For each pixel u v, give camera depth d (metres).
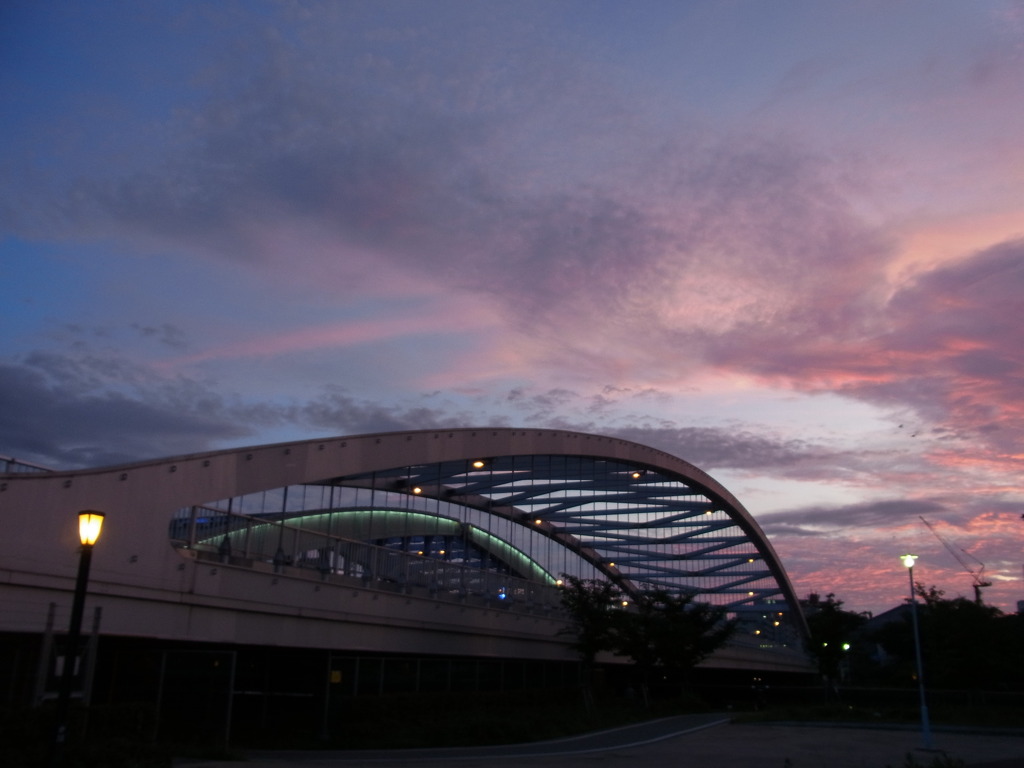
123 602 18.11
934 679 48.91
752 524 59.06
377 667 27.73
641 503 54.38
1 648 16.08
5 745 13.09
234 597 20.64
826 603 68.12
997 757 23.11
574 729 29.50
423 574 28.66
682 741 26.98
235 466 22.19
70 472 17.28
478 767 17.95
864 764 20.19
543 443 37.34
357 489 33.06
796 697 64.94
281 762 18.30
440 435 31.22
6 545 15.78
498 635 32.72
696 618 48.38
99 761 13.41
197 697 20.05
